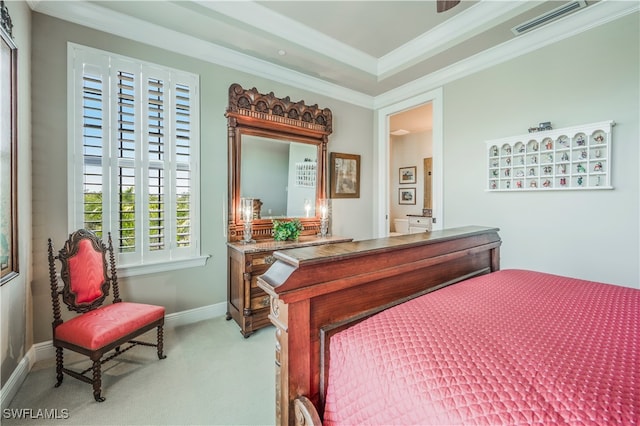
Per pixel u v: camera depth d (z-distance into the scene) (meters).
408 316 0.95
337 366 0.86
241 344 2.23
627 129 1.99
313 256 0.95
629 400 0.56
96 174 2.18
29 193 1.90
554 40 2.31
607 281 2.08
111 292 2.24
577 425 0.51
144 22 2.27
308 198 3.27
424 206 6.06
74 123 2.09
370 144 3.98
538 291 1.21
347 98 3.69
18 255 1.69
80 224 2.12
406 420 0.65
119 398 1.61
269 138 2.98
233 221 2.74
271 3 2.34
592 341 0.80
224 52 2.69
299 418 0.86
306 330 0.90
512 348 0.76
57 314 1.73
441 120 3.15
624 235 2.01
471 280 1.38
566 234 2.28
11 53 1.61
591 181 2.14
